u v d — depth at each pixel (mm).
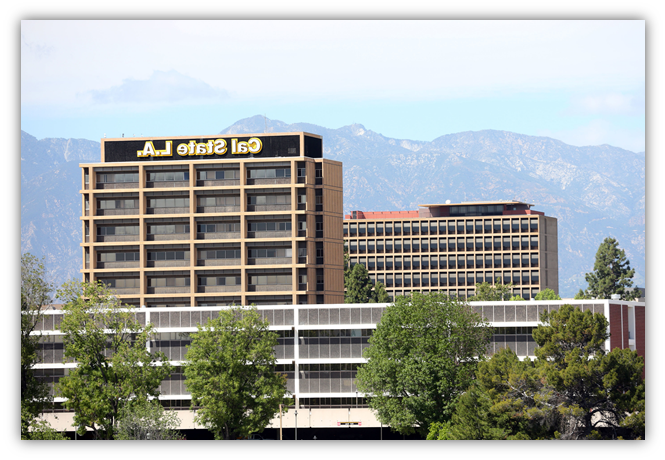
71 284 151375
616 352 125375
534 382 125062
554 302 178375
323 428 181000
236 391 145000
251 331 151500
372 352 151375
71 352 145500
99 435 141000
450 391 141750
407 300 154125
